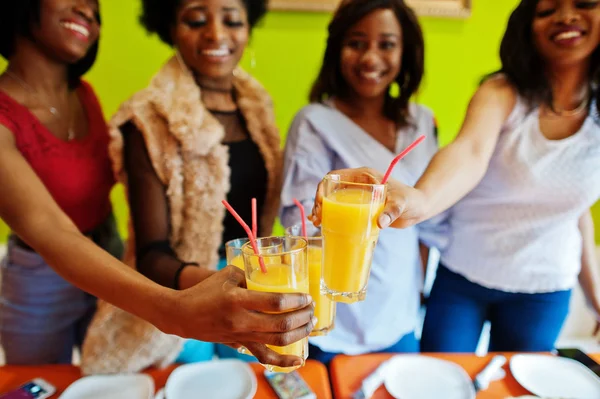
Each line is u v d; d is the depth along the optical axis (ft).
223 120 4.07
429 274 6.93
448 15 6.41
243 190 4.08
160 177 3.43
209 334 2.04
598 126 3.51
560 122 3.58
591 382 3.17
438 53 6.68
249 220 4.18
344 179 2.51
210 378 3.19
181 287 2.94
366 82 4.18
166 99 3.50
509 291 4.01
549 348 4.22
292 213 3.76
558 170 3.51
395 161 2.23
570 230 3.91
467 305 4.25
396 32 4.12
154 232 3.36
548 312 4.08
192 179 3.51
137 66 6.49
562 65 3.43
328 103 4.46
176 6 3.64
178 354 3.58
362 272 2.30
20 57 3.77
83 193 3.96
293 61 6.56
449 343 4.29
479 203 3.91
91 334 3.33
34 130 3.58
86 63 4.26
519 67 3.51
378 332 4.05
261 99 4.30
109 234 4.48
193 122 3.46
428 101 6.91
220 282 2.02
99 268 2.39
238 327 1.90
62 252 2.51
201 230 3.58
